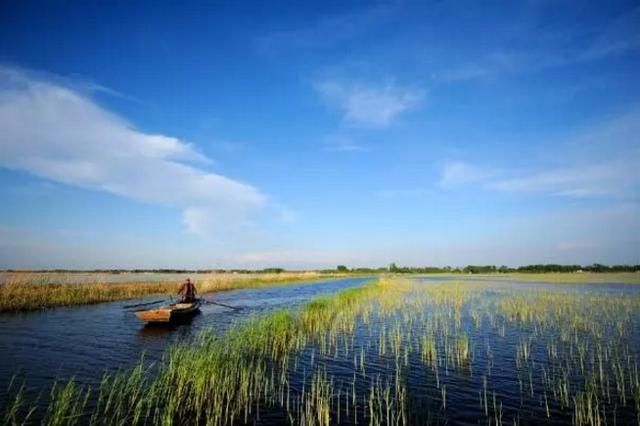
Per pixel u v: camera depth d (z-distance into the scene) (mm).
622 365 19438
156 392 14867
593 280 103750
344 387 16266
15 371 17562
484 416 13484
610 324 30250
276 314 28844
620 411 13867
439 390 15953
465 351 20750
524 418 13320
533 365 19516
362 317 34188
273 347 22078
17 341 23750
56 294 42656
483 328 28844
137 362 19500
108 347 22672
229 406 13953
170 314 29984
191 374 15500
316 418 13023
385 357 20828
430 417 13398
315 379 17141
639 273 165000
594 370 18578
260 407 13961
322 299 41844
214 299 53656
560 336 26094
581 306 39875
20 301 38094
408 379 17297
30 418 12555
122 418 12609
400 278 126938
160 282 67000
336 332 27266
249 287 80125
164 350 22078
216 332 27531
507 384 16719
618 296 50031
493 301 45188
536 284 83688
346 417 13305
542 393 15664
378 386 16344
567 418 13320
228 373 17266
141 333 27078
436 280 107688
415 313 36000
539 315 34125
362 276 162125
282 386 16234
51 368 18172
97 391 15195
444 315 34688
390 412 13727
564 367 19188
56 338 24844
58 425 11602
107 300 46688
